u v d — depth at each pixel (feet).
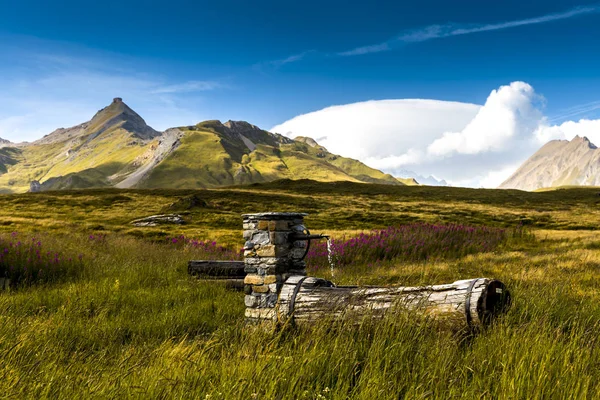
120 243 89.66
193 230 181.06
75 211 262.88
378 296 22.41
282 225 27.04
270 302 25.82
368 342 19.89
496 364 16.22
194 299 38.65
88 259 58.59
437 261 74.33
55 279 48.29
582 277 46.98
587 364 16.22
